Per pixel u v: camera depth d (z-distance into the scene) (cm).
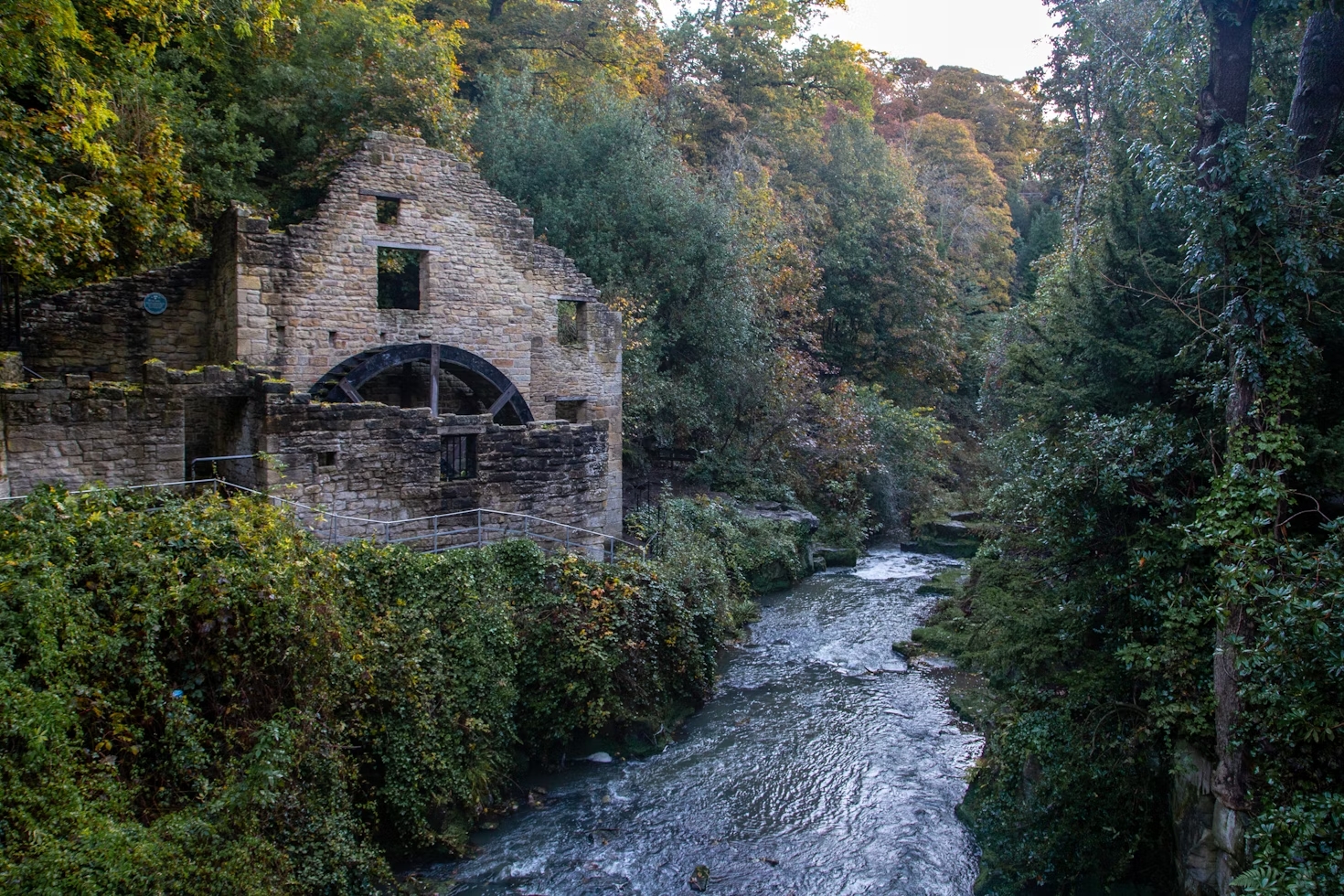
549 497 1683
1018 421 1720
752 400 2912
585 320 2027
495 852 1177
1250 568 870
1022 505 1355
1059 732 1152
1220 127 1008
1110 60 1736
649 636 1550
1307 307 976
